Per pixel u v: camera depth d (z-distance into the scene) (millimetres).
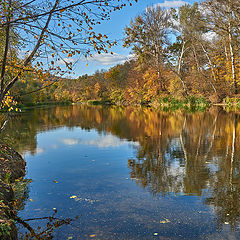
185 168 6672
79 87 72500
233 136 11227
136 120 19266
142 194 4875
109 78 58031
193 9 32094
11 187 4941
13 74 5094
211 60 33812
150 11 34781
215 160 7414
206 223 3738
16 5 4371
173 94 34875
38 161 7602
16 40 5055
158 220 3838
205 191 5004
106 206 4348
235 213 4047
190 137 11344
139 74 42375
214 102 30938
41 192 5016
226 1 23188
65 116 24688
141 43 36188
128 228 3611
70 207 4328
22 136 12414
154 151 8781
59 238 3396
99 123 18000
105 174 6215
